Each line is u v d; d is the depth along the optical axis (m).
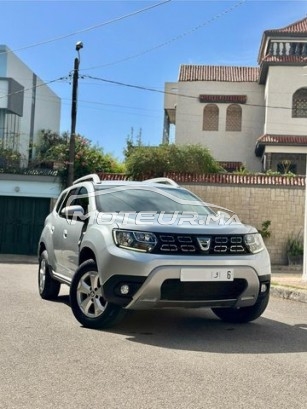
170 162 19.09
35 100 32.41
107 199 6.98
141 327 6.32
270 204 18.25
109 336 5.78
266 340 5.82
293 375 4.55
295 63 30.55
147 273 5.43
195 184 18.38
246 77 35.00
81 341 5.52
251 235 6.09
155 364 4.76
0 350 5.15
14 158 21.41
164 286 5.48
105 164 21.44
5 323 6.36
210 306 5.75
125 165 20.34
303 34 30.84
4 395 3.95
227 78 34.75
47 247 8.19
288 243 18.06
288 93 30.72
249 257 5.88
